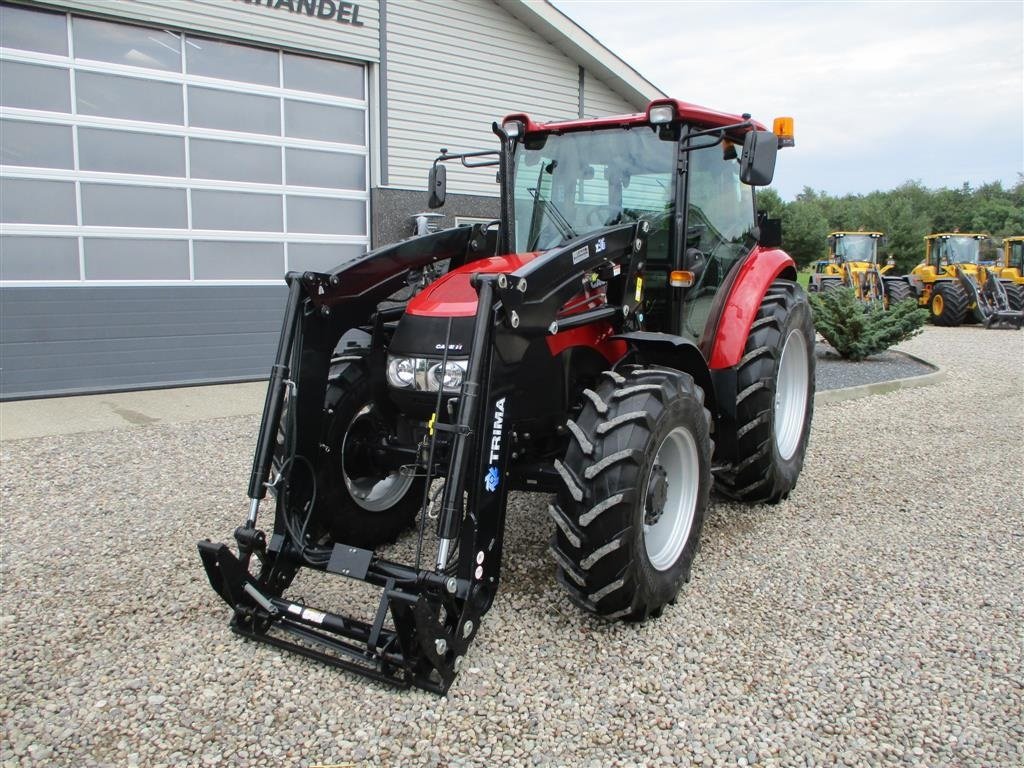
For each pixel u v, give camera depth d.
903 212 36.47
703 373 3.65
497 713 2.60
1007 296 17.47
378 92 9.19
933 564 3.84
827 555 3.94
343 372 3.62
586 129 4.00
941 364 10.98
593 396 3.11
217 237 8.38
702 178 4.09
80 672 2.83
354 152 9.23
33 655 2.94
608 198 3.96
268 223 8.70
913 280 19.47
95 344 7.75
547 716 2.58
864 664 2.92
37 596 3.43
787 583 3.61
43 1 7.14
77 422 6.61
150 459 5.55
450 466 2.70
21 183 7.29
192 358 8.34
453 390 3.08
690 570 3.55
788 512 4.58
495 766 2.34
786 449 4.76
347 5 8.80
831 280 18.45
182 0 7.78
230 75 8.27
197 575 3.65
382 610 2.76
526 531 4.20
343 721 2.55
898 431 6.68
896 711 2.63
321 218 9.09
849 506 4.70
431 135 9.73
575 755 2.39
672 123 3.73
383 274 3.60
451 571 2.82
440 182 4.23
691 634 3.13
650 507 3.20
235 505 4.61
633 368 3.36
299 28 8.52
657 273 3.89
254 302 8.67
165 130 7.95
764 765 2.37
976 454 5.92
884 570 3.76
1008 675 2.86
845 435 6.52
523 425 3.23
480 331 2.73
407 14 9.30
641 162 3.87
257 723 2.54
